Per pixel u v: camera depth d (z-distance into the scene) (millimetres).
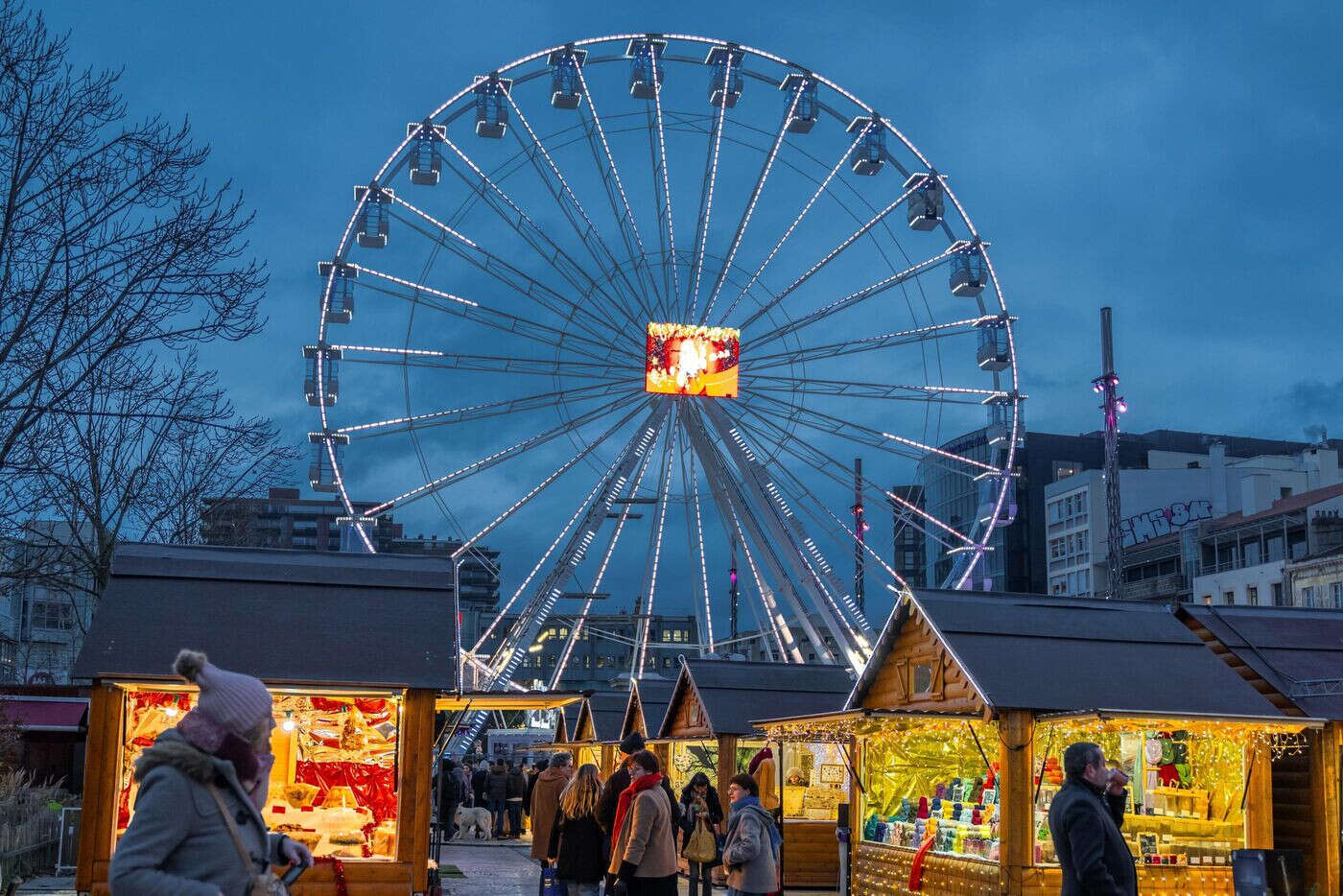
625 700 37062
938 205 42094
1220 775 16391
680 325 39969
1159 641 17281
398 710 15633
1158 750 16391
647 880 12859
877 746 19031
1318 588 58531
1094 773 8328
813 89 42625
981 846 16109
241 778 4539
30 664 59344
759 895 12555
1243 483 77000
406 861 15242
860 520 45844
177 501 30234
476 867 28688
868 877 18562
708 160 41531
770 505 39375
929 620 16875
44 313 17312
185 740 4441
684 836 22344
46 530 30484
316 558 16797
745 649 69438
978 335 42844
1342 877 17219
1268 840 16078
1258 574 67062
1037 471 106688
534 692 18219
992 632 16703
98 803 14672
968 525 111812
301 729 15516
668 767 29109
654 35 41656
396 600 16266
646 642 41406
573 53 41062
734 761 24203
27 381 16625
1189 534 76750
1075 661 16453
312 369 38312
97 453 26109
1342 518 64750
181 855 4371
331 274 38594
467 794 42906
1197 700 16094
